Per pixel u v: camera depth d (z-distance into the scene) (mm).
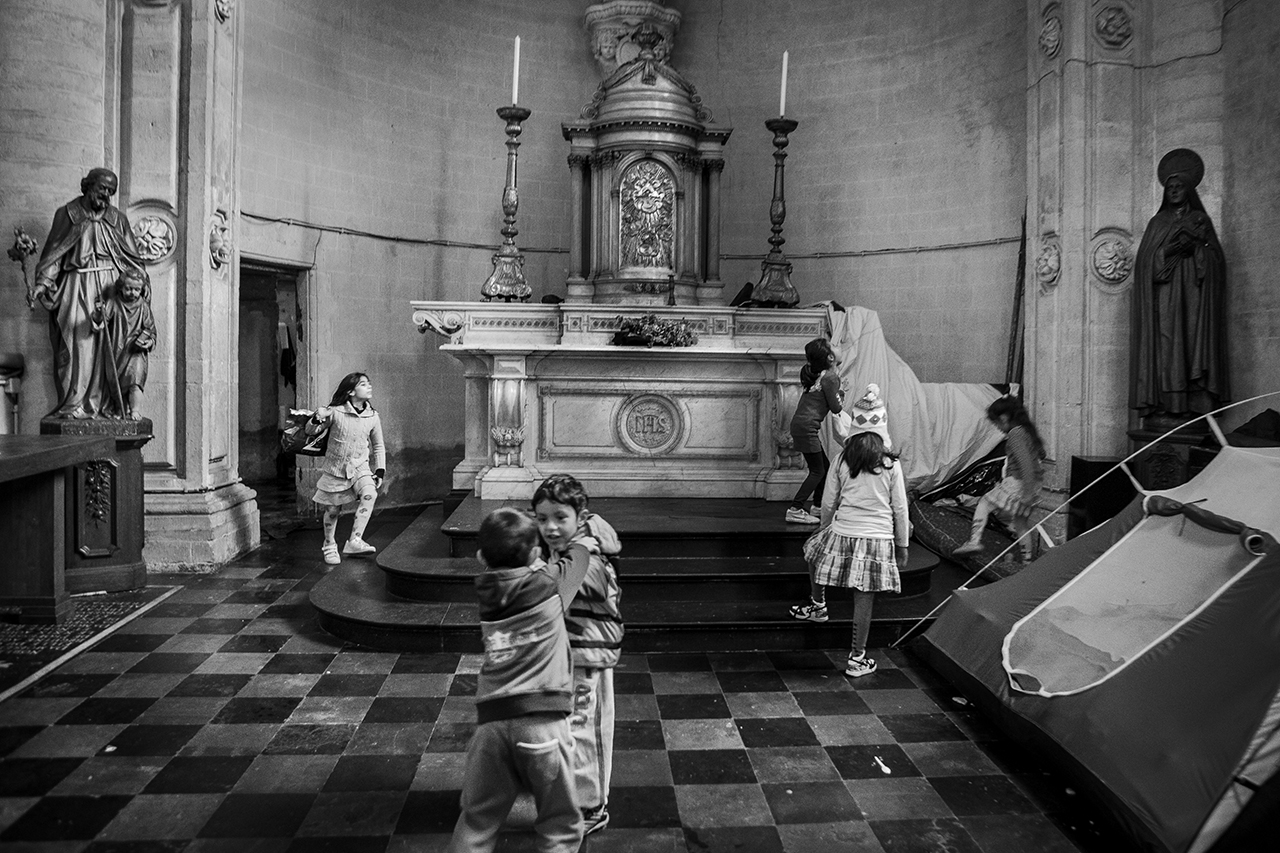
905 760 3977
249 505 7832
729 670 5066
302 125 9133
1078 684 3826
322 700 4484
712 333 7980
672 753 4008
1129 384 7246
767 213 10898
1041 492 7949
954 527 7711
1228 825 2943
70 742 3951
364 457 7270
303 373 9352
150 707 4355
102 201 6355
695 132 8680
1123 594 4203
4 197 6641
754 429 7922
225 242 7473
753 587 5855
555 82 10766
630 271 8570
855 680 4945
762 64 10914
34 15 6672
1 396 6582
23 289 6707
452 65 10352
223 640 5379
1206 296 6773
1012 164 9391
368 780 3662
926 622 5480
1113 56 7555
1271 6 6648
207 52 7156
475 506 7156
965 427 8805
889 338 10406
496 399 7652
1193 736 3195
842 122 10625
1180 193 6910
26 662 4883
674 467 7895
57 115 6730
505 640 2680
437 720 4270
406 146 10094
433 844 3191
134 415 6652
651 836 3301
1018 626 4422
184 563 6973
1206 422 6793
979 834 3359
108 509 6324
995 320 9586
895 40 10320
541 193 10734
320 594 5887
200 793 3521
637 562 6168
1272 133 6660
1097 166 7551
